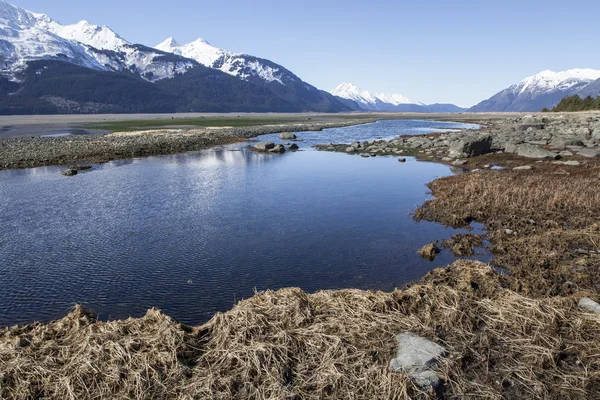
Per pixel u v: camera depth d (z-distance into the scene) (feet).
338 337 25.09
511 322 26.96
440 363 22.54
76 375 22.06
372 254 45.78
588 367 22.68
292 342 24.94
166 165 112.27
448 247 47.06
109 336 25.57
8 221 59.36
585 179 71.00
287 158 126.72
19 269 42.78
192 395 20.75
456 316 27.53
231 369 22.95
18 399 21.13
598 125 150.41
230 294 36.81
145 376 22.21
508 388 21.62
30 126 292.81
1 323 32.53
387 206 66.59
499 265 41.01
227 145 165.48
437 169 101.14
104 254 46.73
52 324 29.04
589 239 44.73
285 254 46.21
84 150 132.77
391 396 20.26
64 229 55.72
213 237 52.26
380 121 374.84
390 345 24.54
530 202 60.13
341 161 118.42
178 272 41.68
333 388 21.30
